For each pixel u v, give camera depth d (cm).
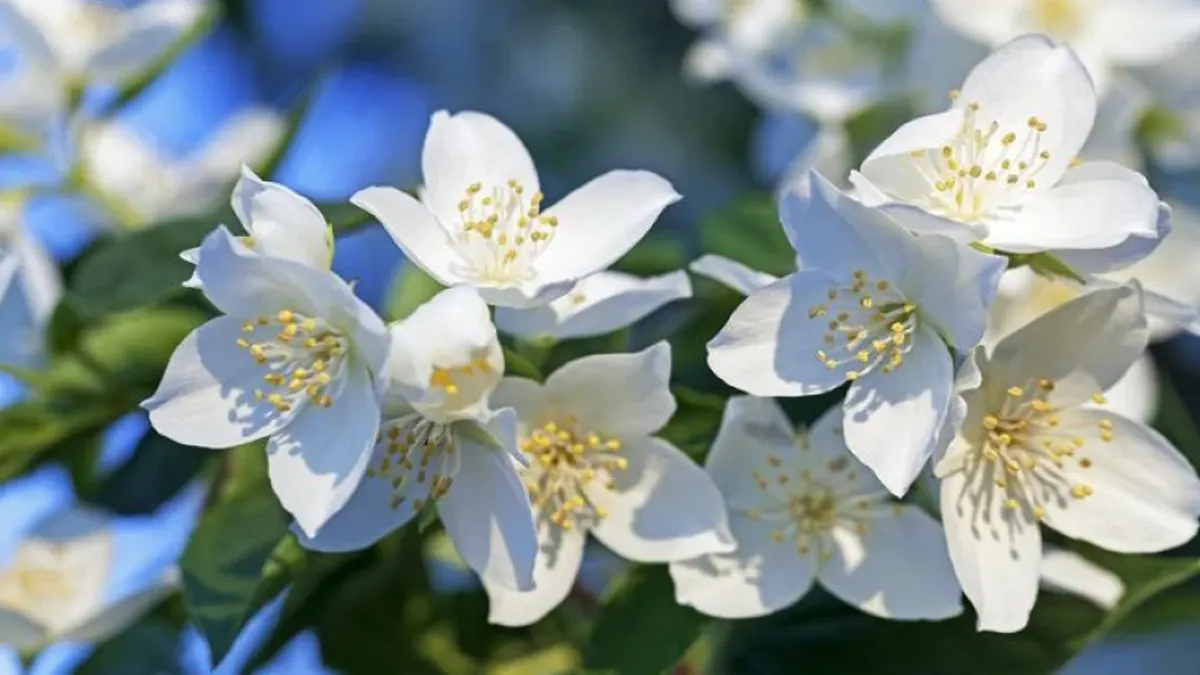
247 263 50
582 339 53
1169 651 70
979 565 51
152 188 60
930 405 51
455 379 51
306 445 51
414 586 57
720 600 52
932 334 51
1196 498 52
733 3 62
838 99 60
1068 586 54
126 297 55
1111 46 60
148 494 57
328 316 51
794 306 51
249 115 61
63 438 57
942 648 53
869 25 61
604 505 52
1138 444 52
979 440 52
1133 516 52
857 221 51
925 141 51
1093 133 59
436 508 51
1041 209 52
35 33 58
